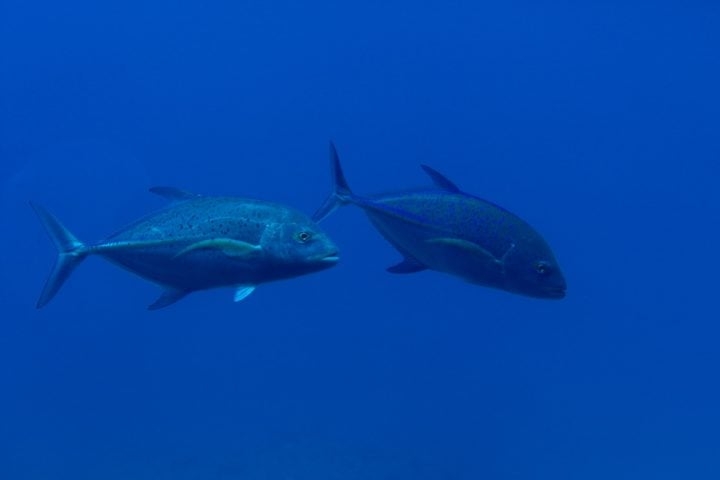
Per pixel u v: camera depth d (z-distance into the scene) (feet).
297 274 9.13
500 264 9.80
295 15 143.54
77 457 56.90
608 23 114.93
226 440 60.54
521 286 9.91
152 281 9.59
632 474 63.67
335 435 62.18
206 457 55.42
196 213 9.34
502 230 9.81
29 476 52.11
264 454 55.52
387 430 66.59
